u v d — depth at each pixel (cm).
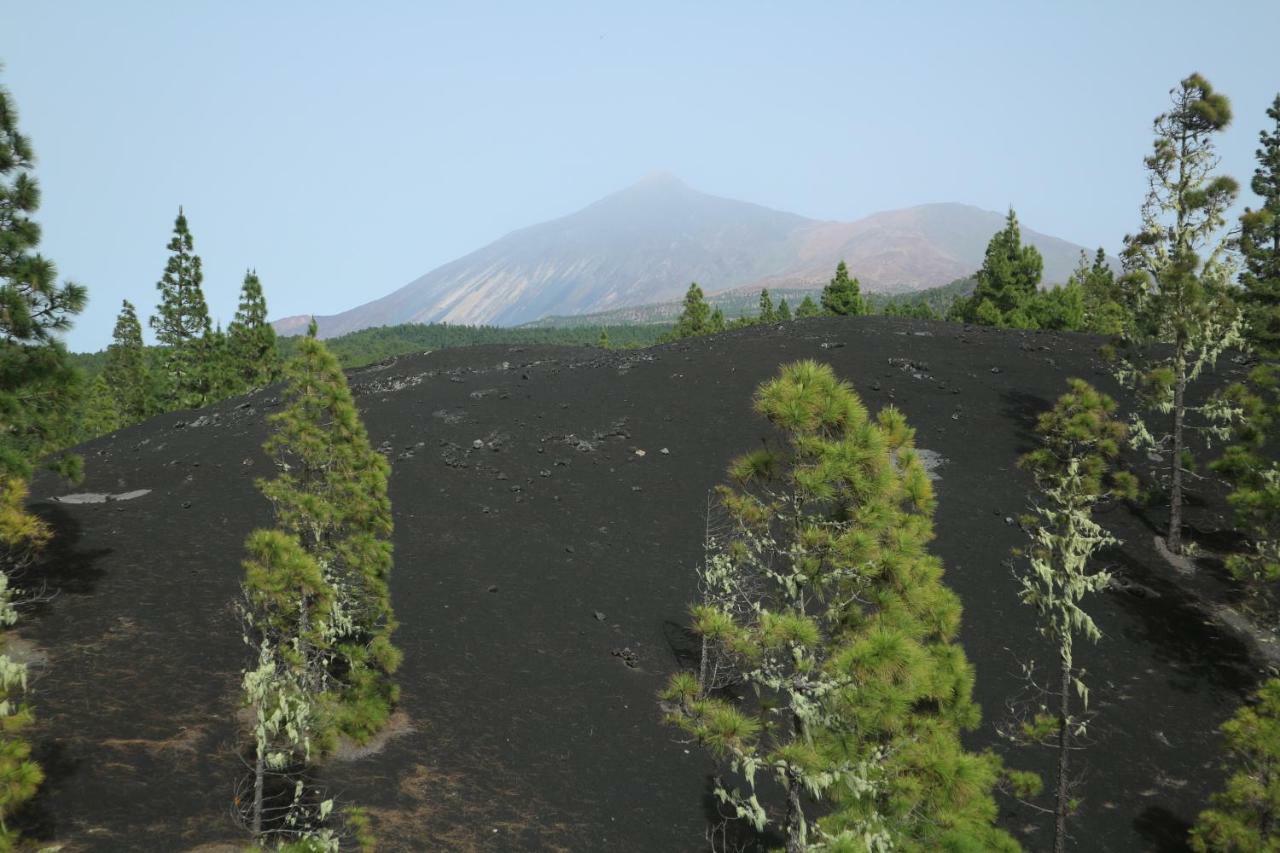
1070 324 6675
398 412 3959
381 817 1452
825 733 985
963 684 1127
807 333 4953
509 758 1711
